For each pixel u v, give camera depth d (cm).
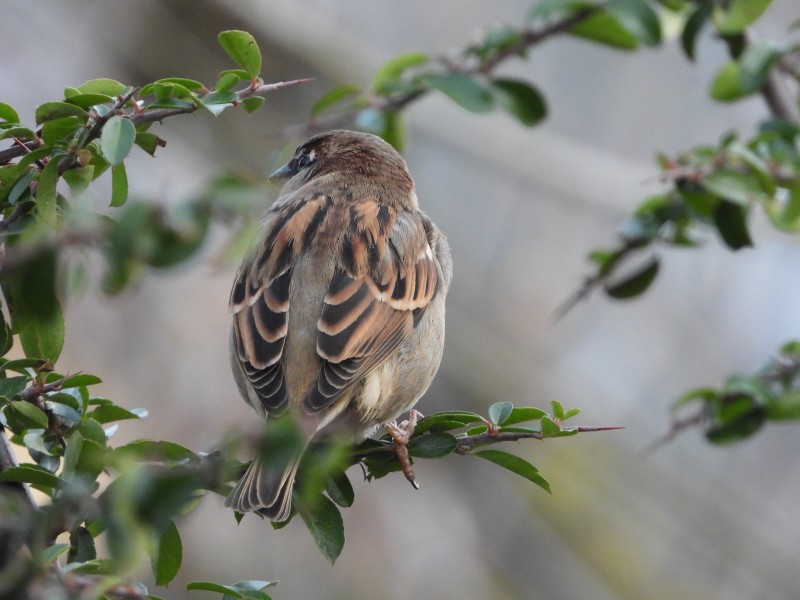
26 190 482
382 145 856
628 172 1421
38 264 332
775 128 839
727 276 1549
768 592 1432
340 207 749
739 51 884
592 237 1582
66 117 483
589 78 1611
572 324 1547
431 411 1430
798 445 1517
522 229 1589
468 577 1425
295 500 554
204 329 1385
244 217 330
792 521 1470
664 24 930
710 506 1470
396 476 1488
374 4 1622
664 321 1543
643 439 1498
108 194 1241
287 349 675
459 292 1519
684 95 1591
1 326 490
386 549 1427
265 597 476
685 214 819
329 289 690
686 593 1434
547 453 1508
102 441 500
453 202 1595
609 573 1444
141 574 1172
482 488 1480
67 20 1462
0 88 1451
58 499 419
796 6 1484
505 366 1462
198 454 491
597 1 824
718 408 809
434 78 812
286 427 335
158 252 324
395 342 707
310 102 1455
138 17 1440
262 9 1430
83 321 1348
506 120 1430
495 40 830
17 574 339
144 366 1345
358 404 692
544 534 1461
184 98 493
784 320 1514
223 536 1331
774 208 825
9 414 498
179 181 1412
